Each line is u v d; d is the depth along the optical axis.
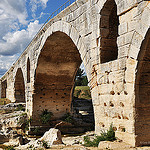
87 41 12.05
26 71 26.17
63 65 21.86
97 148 9.29
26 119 22.70
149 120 8.77
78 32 13.04
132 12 8.63
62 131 22.72
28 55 25.17
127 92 8.88
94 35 11.38
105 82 10.44
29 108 23.77
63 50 20.17
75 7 13.43
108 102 10.17
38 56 20.56
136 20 8.38
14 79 37.41
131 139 8.52
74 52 20.66
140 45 8.16
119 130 9.34
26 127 22.20
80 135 20.80
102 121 10.65
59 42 18.81
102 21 11.02
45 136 14.38
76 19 13.35
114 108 9.73
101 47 11.01
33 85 22.42
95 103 11.29
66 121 23.06
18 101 38.19
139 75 8.56
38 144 12.84
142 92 8.72
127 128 8.82
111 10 11.08
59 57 20.98
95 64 11.30
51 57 20.83
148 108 8.81
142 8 8.05
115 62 9.67
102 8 10.80
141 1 8.10
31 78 23.41
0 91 49.31
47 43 18.83
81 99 42.41
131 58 8.67
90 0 11.81
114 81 9.73
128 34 8.83
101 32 10.98
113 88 9.81
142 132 8.58
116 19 11.50
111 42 11.26
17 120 22.14
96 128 11.12
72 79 23.58
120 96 9.33
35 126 22.08
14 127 21.66
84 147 10.03
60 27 15.60
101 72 10.80
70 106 24.33
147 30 7.79
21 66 29.97
